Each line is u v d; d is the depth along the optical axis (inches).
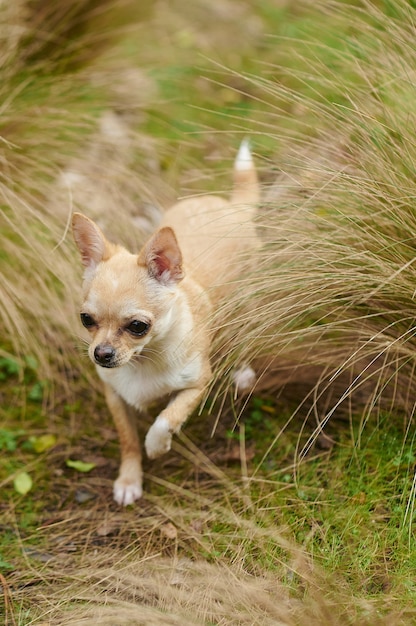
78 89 218.5
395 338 157.8
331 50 181.8
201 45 279.0
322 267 150.9
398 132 156.8
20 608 139.5
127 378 156.3
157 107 247.0
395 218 150.5
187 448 174.7
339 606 130.0
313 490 156.8
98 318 142.2
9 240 192.2
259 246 162.6
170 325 147.9
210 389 160.2
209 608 133.4
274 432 173.2
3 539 156.4
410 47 162.7
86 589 141.7
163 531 154.9
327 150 165.3
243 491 160.7
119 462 176.1
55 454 177.9
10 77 203.6
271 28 282.5
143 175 212.1
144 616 130.3
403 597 131.5
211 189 207.8
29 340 195.6
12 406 190.1
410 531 141.7
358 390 172.4
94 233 147.9
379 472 155.8
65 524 160.1
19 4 207.8
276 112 229.1
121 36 249.1
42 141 201.2
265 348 159.6
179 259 144.4
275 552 144.4
